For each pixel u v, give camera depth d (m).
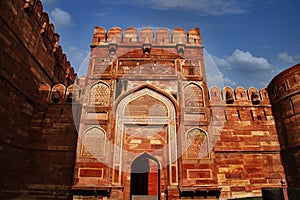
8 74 8.44
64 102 10.86
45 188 9.38
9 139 8.57
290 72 10.20
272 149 10.38
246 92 11.48
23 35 9.54
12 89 8.79
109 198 8.02
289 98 10.09
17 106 9.16
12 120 8.80
